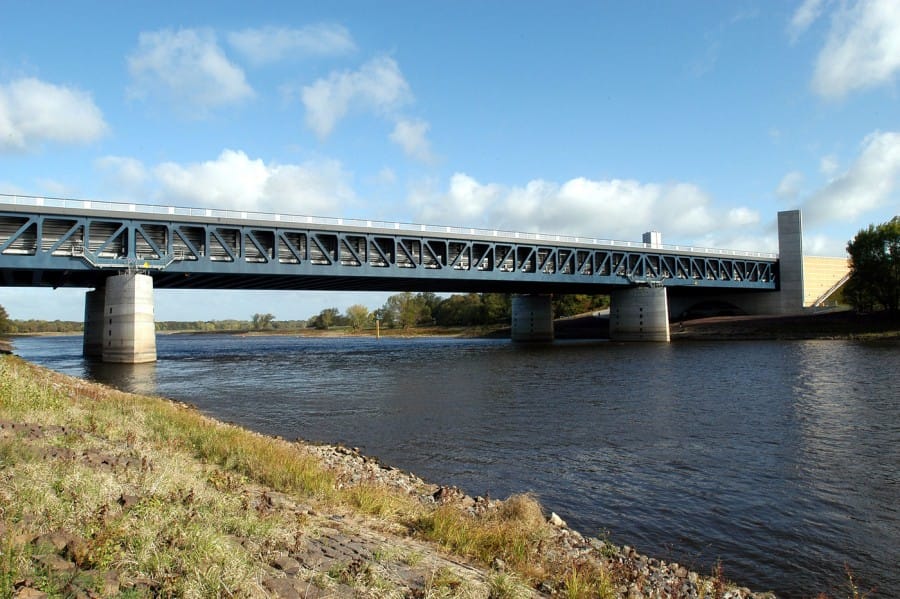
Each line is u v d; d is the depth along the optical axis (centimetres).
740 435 2278
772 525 1321
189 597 586
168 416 2033
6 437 1077
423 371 5116
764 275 11356
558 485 1636
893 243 8950
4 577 518
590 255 8794
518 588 798
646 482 1658
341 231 6650
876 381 3812
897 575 1076
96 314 6819
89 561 604
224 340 17988
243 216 6106
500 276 7781
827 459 1895
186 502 888
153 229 6022
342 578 720
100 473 923
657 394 3438
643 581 995
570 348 8119
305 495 1205
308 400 3381
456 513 1138
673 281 9756
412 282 8006
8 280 6506
